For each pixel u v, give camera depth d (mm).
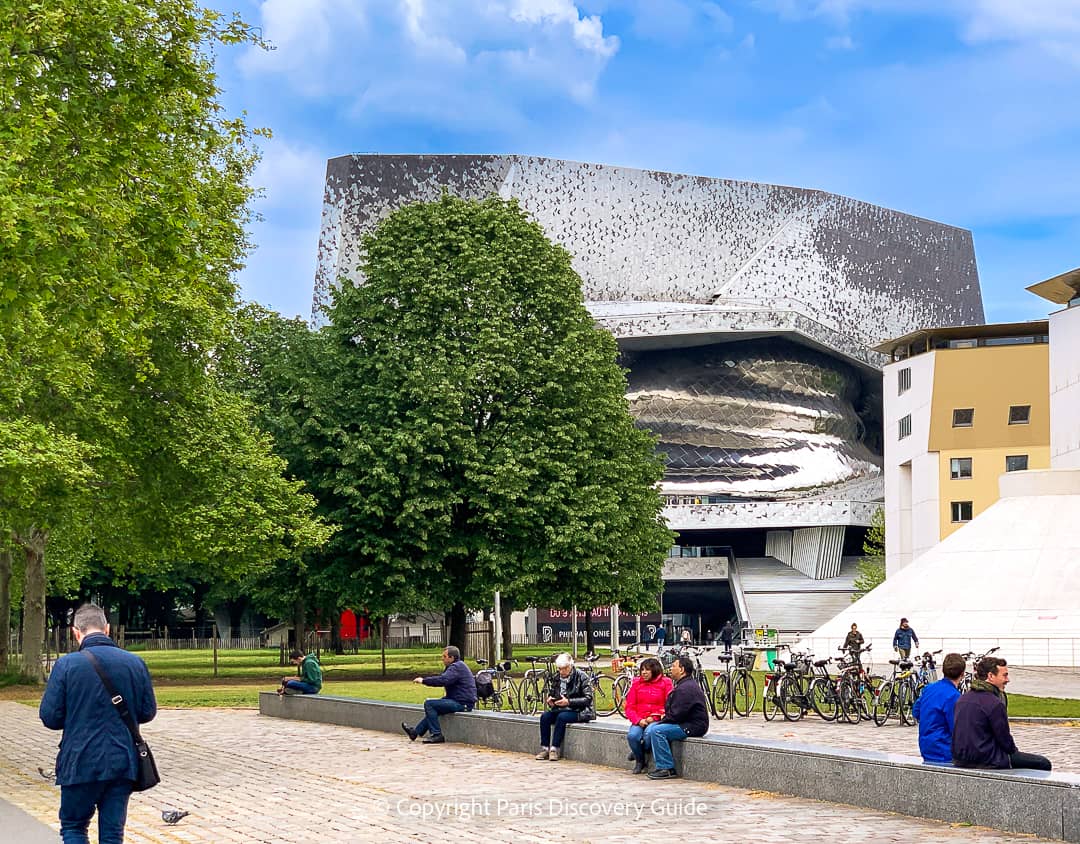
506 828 13000
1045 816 11992
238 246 43094
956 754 13297
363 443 45438
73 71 20375
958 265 156125
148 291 21984
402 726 23656
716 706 28438
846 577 124812
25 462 29531
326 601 48281
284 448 47688
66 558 56281
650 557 60656
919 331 96562
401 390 46406
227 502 40125
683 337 131000
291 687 29734
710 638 118562
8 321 18875
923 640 54125
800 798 15117
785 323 130375
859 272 144875
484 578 46562
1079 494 59156
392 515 45781
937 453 94000
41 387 34688
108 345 34750
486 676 29609
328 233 128750
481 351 47375
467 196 130125
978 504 92500
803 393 138125
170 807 14727
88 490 36594
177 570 76438
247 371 53938
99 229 20109
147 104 20984
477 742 22328
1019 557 56656
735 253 138875
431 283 47844
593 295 133875
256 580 48469
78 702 9609
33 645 42625
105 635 9992
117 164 20344
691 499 134375
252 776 17891
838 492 135375
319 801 15172
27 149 18438
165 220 21297
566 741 19953
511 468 45281
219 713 31562
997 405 92938
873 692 27141
